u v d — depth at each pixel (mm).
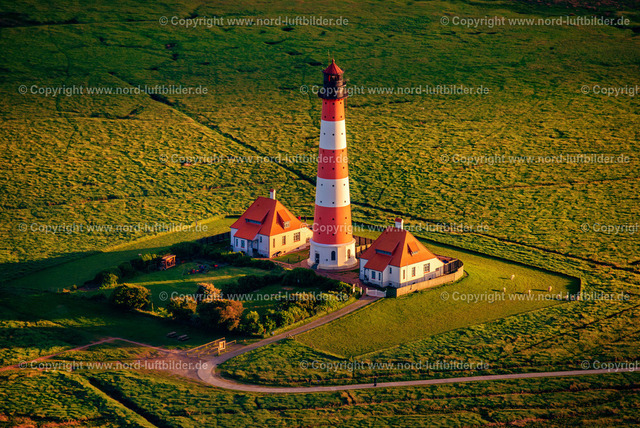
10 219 143875
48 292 102562
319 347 87188
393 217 147625
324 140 103562
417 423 72562
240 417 73062
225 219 142000
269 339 89000
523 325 93625
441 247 126125
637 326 94625
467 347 87562
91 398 75625
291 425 72000
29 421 71438
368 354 85438
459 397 77438
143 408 74500
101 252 122500
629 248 129625
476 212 151375
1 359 82500
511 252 125000
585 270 116750
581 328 93375
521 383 80125
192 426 71438
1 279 109250
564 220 146375
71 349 86000
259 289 101562
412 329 92000
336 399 76500
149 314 95062
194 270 108625
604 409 75312
